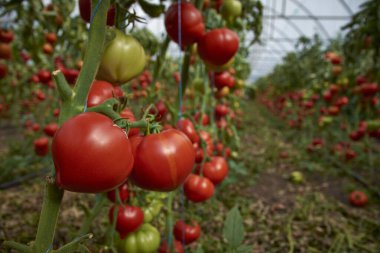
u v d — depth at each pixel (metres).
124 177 0.24
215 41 0.43
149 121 0.30
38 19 0.94
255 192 1.32
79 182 0.22
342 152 1.79
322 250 0.88
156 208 0.50
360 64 1.55
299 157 1.91
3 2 0.64
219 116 0.88
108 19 0.35
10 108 2.50
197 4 0.50
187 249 0.69
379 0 1.00
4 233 0.78
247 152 2.02
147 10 0.40
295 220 1.06
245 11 0.74
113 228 0.43
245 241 0.91
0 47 0.85
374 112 1.57
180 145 0.28
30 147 1.55
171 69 1.30
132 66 0.33
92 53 0.25
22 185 1.23
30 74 1.73
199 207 1.03
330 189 1.40
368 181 1.47
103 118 0.23
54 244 0.73
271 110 3.94
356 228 1.01
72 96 0.24
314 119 2.30
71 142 0.21
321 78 2.11
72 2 1.01
